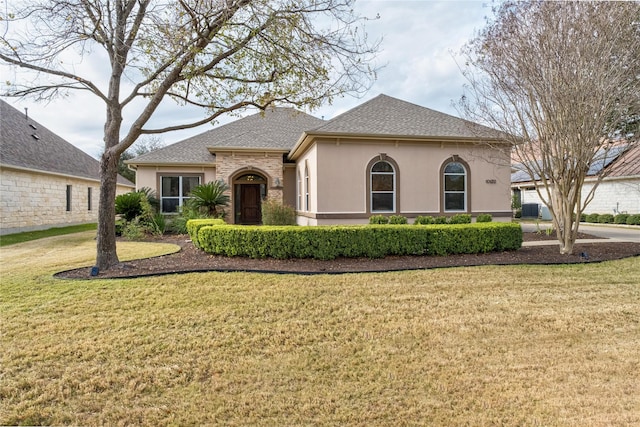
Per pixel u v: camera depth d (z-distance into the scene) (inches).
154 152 711.1
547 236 495.8
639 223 674.8
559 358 154.0
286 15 272.4
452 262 312.8
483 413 118.2
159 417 117.0
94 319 189.8
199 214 576.7
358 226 332.2
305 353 158.6
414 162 520.4
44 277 266.4
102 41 282.5
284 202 727.1
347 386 134.2
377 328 182.4
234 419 116.0
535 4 336.2
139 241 479.8
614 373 141.9
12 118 770.8
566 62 316.2
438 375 141.0
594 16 310.3
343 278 260.7
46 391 130.0
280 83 302.0
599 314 200.5
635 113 334.6
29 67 270.4
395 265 300.7
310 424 113.4
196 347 162.7
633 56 321.1
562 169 349.4
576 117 318.3
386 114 561.0
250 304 211.6
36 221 689.6
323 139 492.4
